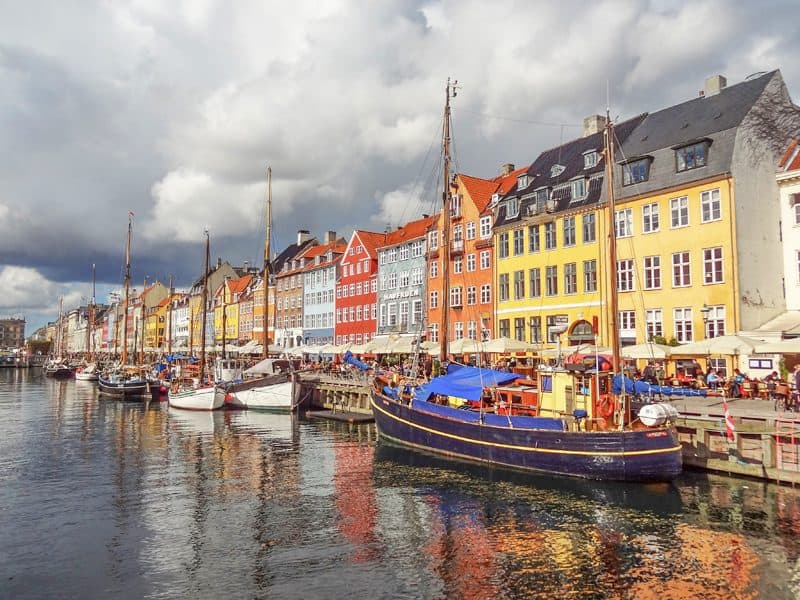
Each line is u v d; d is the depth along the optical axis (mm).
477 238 52250
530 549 15398
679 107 41219
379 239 71250
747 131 34750
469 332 52281
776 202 35375
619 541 15789
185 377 61969
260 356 76250
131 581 13727
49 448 30797
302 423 40031
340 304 73312
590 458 21359
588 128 48750
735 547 15133
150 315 145125
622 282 39031
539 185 46438
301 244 93375
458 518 18000
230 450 29625
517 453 23375
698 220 35000
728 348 25406
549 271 44219
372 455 27594
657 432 20359
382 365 51719
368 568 14312
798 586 13008
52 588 13406
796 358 29703
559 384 23797
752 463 20672
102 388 68000
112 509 19344
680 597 12641
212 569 14367
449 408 26609
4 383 93000
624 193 39188
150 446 31125
